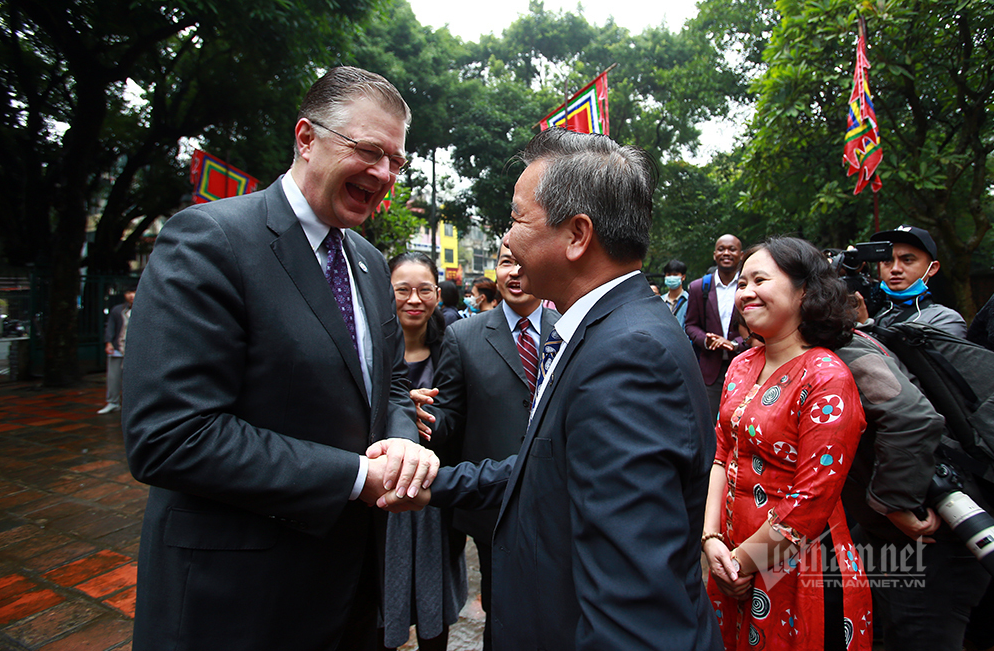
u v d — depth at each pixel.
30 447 5.41
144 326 1.09
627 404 0.88
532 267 1.09
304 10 7.91
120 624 2.51
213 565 1.14
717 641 0.93
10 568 3.04
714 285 4.36
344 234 1.51
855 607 1.48
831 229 9.73
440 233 41.44
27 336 9.66
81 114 8.18
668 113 17.12
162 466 1.04
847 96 6.50
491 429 1.97
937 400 1.81
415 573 1.97
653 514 0.82
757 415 1.59
